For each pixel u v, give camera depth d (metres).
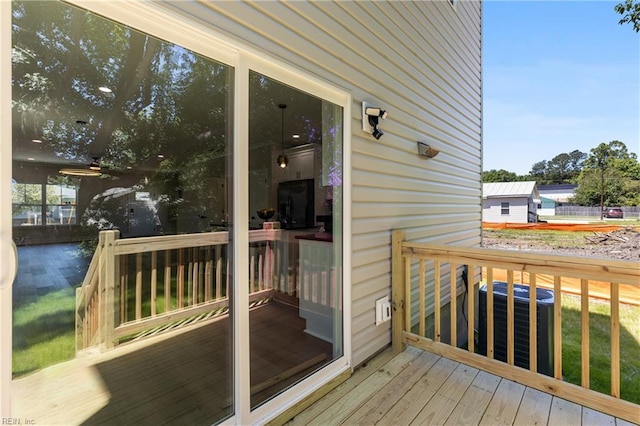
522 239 11.31
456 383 2.10
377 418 1.74
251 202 1.99
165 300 2.32
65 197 5.29
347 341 2.23
